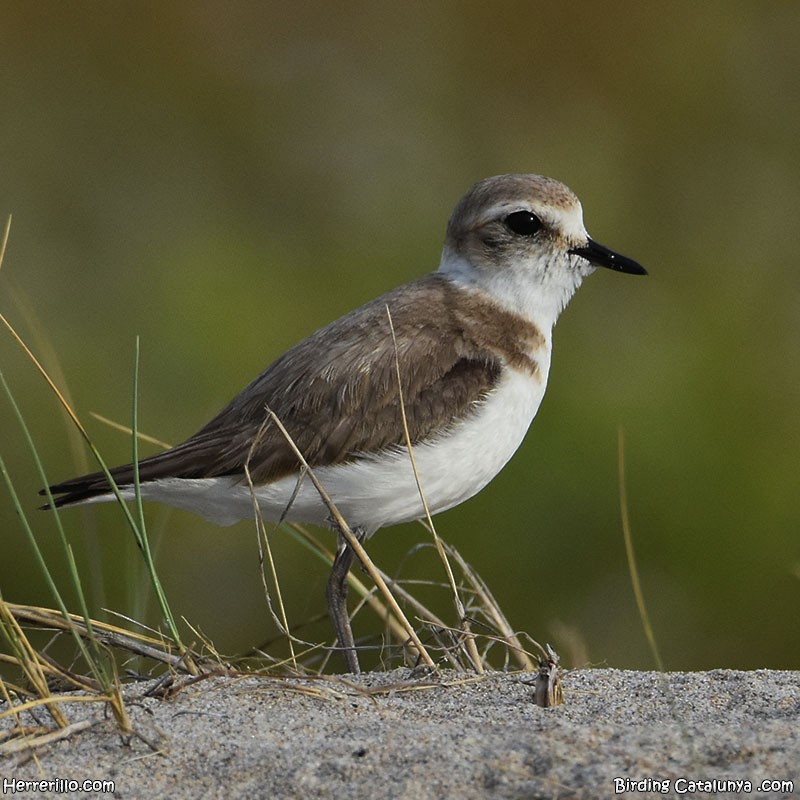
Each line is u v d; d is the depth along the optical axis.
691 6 26.42
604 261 11.12
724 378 16.67
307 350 10.53
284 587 14.83
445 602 14.16
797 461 15.52
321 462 10.05
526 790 6.43
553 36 26.23
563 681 8.34
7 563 14.72
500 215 10.96
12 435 15.95
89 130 24.52
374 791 6.56
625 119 25.28
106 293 19.92
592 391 16.11
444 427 10.20
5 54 25.47
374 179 23.97
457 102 25.78
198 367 17.11
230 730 7.41
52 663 8.40
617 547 14.84
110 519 14.77
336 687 8.27
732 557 14.83
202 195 23.69
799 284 20.36
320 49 26.61
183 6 26.48
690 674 8.43
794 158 24.44
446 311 10.74
